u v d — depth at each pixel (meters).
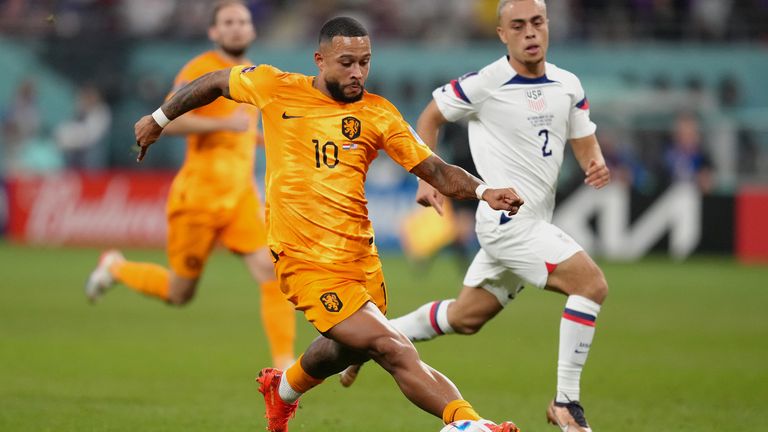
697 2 89.00
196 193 32.69
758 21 88.50
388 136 20.95
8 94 88.06
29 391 30.34
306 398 30.73
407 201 78.69
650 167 77.88
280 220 21.09
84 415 26.81
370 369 36.41
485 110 25.61
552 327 47.41
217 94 22.08
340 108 20.94
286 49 87.19
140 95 85.38
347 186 20.86
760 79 84.69
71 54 87.88
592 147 26.22
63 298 54.62
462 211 68.44
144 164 82.88
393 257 78.25
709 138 78.69
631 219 76.88
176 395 30.25
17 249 79.56
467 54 85.56
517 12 24.89
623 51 85.44
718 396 31.22
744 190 76.62
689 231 76.88
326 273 20.72
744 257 76.62
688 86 85.00
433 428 26.22
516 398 30.88
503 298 26.52
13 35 90.88
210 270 71.88
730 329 46.62
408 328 27.47
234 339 42.12
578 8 89.62
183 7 92.75
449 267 74.75
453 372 35.44
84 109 83.12
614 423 27.05
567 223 77.06
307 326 47.50
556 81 25.52
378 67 86.25
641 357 38.88
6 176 82.94
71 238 81.75
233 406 28.66
